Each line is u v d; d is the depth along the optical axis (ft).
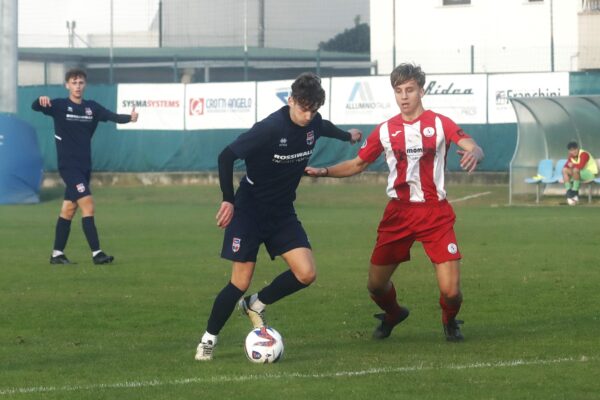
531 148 280.51
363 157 80.84
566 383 65.92
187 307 104.01
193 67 404.77
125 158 341.41
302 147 74.18
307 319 96.02
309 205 280.31
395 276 127.34
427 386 65.10
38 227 209.26
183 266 139.95
